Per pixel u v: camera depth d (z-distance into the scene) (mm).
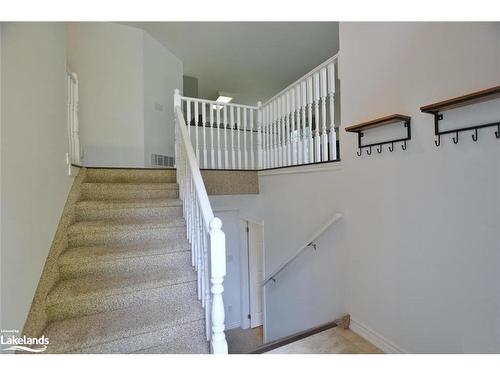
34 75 1506
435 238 1506
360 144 1986
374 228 1910
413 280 1639
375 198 1896
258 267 4332
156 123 4195
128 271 1915
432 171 1515
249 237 4199
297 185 2787
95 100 3615
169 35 4125
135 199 2609
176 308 1704
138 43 3912
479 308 1312
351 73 2088
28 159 1420
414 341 1640
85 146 3547
